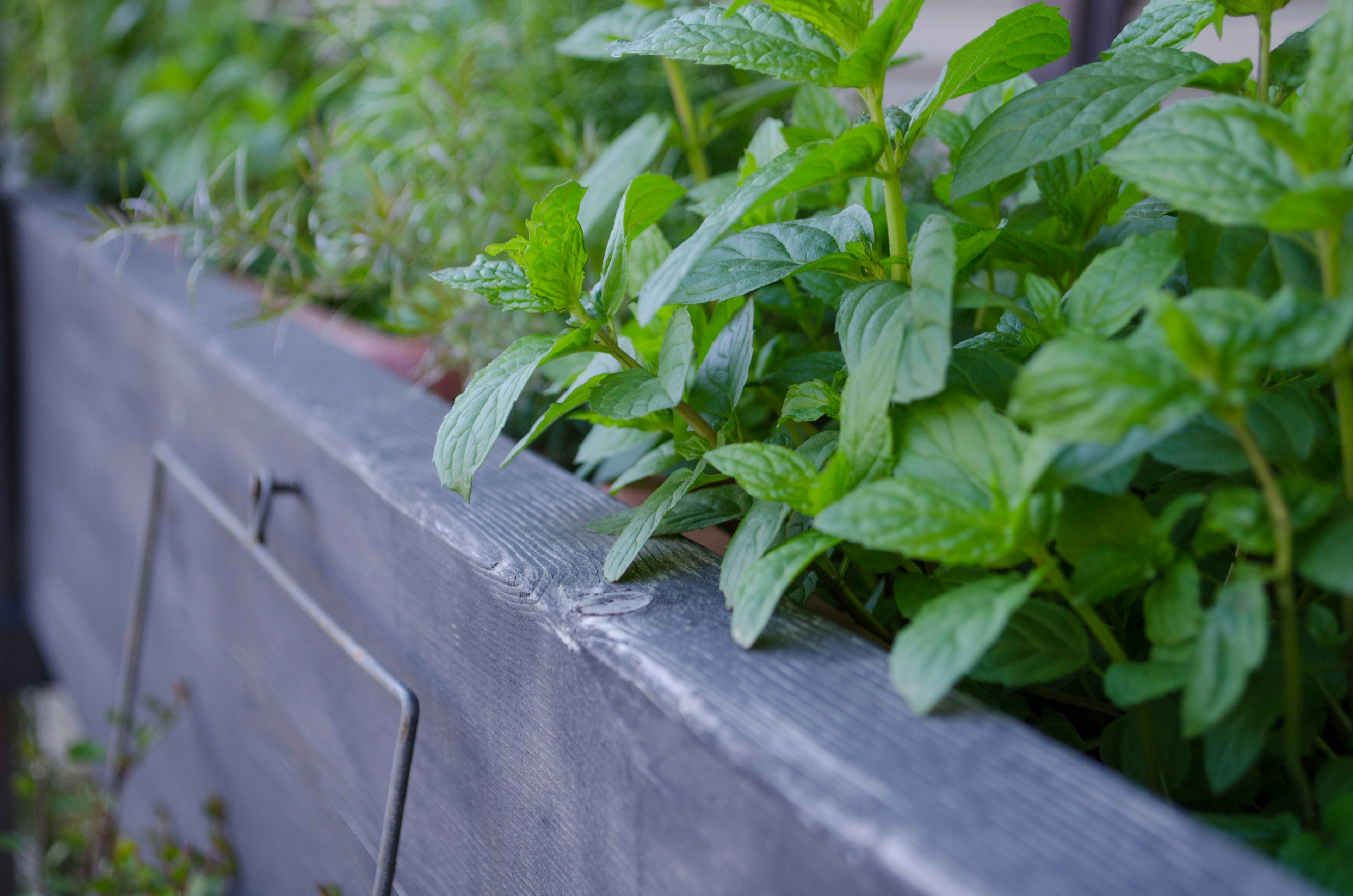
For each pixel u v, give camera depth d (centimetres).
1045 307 52
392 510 78
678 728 49
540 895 65
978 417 49
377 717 85
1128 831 38
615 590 60
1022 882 36
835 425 72
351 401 99
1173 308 37
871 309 55
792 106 118
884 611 73
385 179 129
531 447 114
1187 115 46
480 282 63
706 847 48
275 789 113
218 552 122
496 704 67
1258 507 41
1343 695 48
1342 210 41
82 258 163
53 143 233
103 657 193
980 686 60
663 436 78
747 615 49
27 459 232
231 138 182
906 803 40
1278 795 54
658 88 130
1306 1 120
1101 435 39
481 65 128
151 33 253
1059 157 65
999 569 57
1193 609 43
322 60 200
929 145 114
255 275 155
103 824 146
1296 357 37
